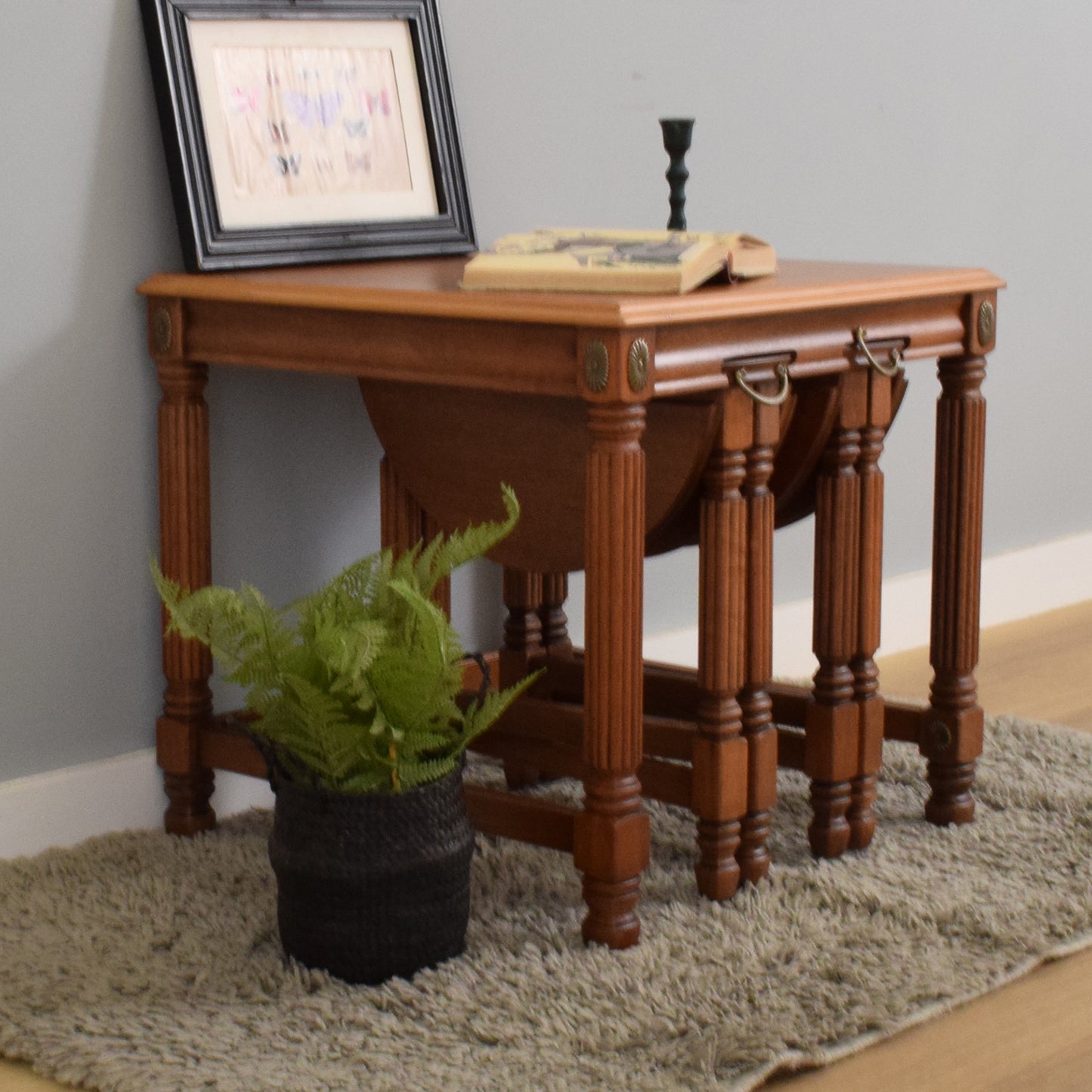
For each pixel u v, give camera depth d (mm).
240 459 2262
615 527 1706
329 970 1753
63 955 1793
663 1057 1587
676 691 2289
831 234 2982
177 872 2035
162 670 2236
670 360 1717
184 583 2135
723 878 1949
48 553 2100
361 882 1716
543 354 1716
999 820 2250
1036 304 3385
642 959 1775
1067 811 2270
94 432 2121
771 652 1977
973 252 3246
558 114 2547
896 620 3205
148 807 2223
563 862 2062
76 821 2146
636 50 2631
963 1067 1612
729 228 2814
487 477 2070
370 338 1864
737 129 2795
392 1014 1676
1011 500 3416
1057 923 1896
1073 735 2596
